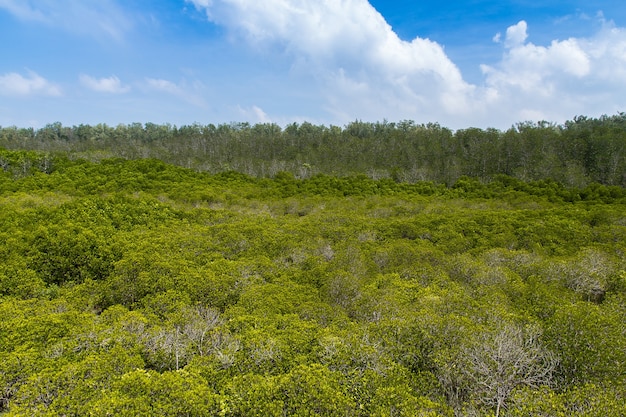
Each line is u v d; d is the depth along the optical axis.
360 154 98.75
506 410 10.37
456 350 12.56
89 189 49.69
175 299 18.39
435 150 89.25
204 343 14.51
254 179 71.62
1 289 19.84
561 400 9.71
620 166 65.56
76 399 10.31
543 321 15.23
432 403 10.04
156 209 38.25
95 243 25.58
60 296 19.86
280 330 14.82
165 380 10.59
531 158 75.25
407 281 21.12
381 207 48.47
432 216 40.31
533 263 23.62
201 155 103.50
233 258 26.31
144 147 102.00
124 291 19.78
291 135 126.69
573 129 87.25
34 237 25.73
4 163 58.12
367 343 13.24
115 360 12.15
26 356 12.44
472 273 22.28
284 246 28.77
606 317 13.81
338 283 20.34
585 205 47.38
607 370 11.73
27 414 9.74
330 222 38.34
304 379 10.64
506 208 48.00
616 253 26.41
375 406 10.05
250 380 11.12
